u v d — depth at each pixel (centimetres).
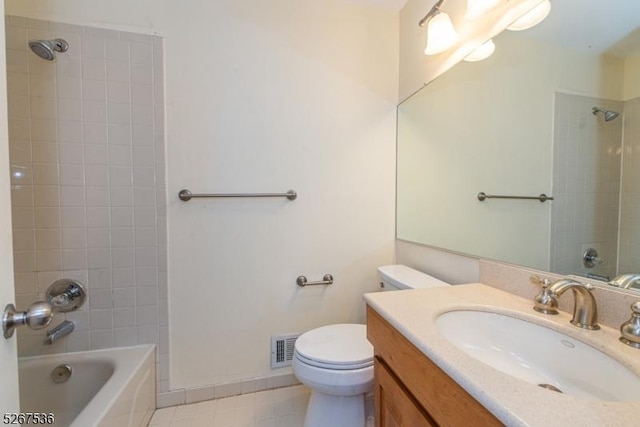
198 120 144
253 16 150
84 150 132
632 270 73
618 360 60
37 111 127
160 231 142
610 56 78
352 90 166
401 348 77
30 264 129
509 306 87
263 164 153
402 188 173
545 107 96
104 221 136
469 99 128
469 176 128
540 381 72
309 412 119
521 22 102
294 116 157
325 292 166
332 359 108
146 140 139
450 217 138
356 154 168
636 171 73
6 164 57
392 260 177
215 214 148
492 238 115
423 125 156
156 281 142
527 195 102
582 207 85
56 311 131
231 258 151
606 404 45
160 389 143
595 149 82
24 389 125
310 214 162
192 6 142
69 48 129
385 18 171
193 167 144
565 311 82
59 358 131
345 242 168
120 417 107
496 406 46
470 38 124
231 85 147
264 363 157
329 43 161
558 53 92
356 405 114
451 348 63
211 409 143
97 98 133
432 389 64
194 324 147
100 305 137
